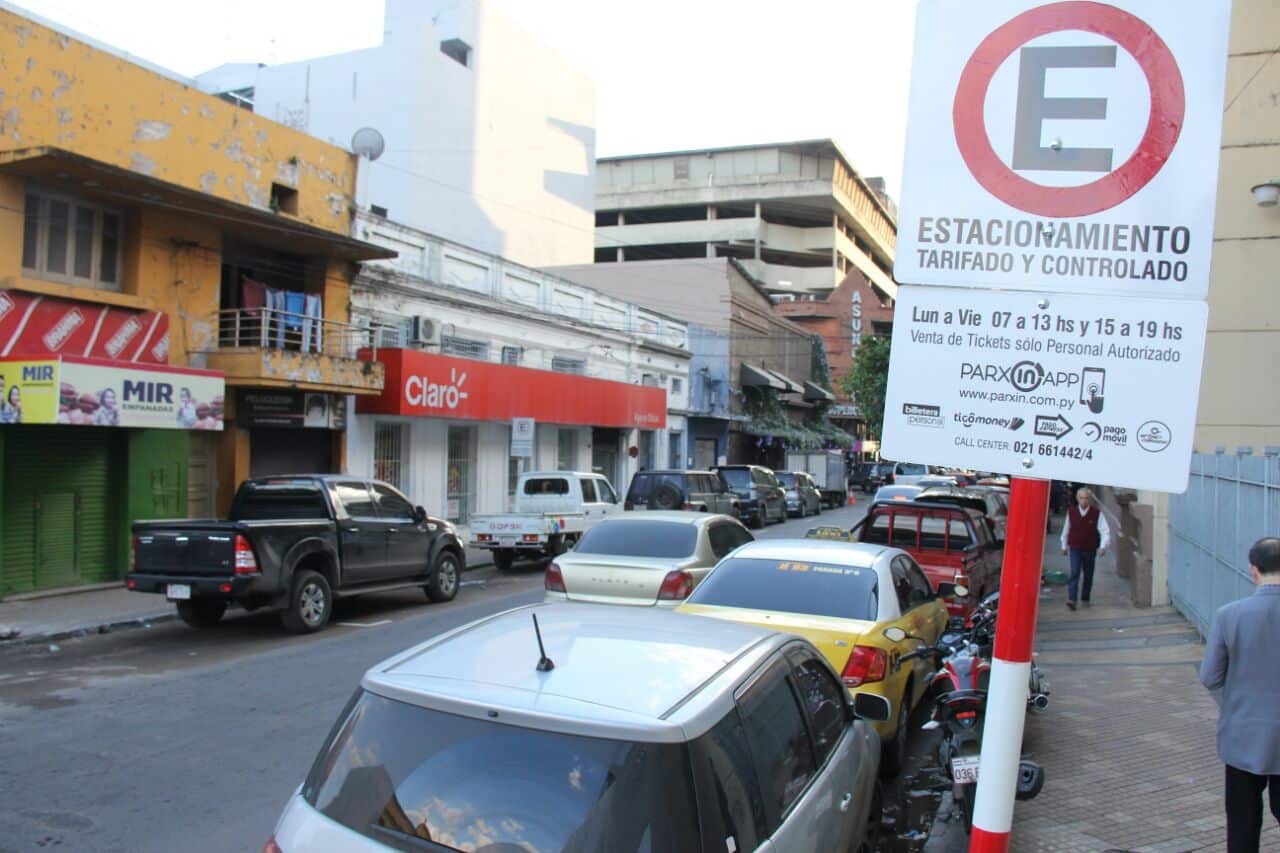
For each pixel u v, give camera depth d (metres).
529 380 22.69
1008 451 2.38
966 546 11.10
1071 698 8.19
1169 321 2.29
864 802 3.94
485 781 2.52
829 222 74.88
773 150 69.94
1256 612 4.03
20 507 13.05
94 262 14.04
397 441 19.94
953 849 5.21
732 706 2.88
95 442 14.11
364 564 12.14
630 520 9.91
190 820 5.25
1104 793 5.89
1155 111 2.32
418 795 2.55
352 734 2.78
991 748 2.44
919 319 2.46
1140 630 11.27
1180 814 5.55
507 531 17.03
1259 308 11.90
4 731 6.97
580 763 2.47
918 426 2.45
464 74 37.56
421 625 11.73
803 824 3.05
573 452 27.05
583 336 27.23
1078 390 2.34
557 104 43.62
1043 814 5.55
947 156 2.46
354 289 18.58
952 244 2.44
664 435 33.03
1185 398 2.27
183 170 15.30
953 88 2.46
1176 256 2.29
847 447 53.19
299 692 8.21
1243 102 11.98
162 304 14.77
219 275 15.76
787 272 70.62
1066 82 2.38
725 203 70.56
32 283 12.77
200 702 7.86
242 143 16.33
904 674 6.40
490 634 3.31
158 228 14.70
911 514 11.38
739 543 10.38
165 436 14.81
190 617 11.35
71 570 13.77
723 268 39.09
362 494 12.54
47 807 5.43
